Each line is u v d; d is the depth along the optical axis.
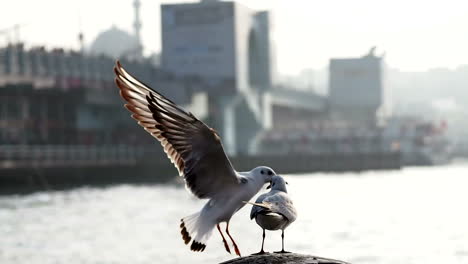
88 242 33.44
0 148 87.06
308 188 87.06
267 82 151.12
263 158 140.88
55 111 99.50
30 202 60.31
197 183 5.69
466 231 38.47
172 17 138.50
